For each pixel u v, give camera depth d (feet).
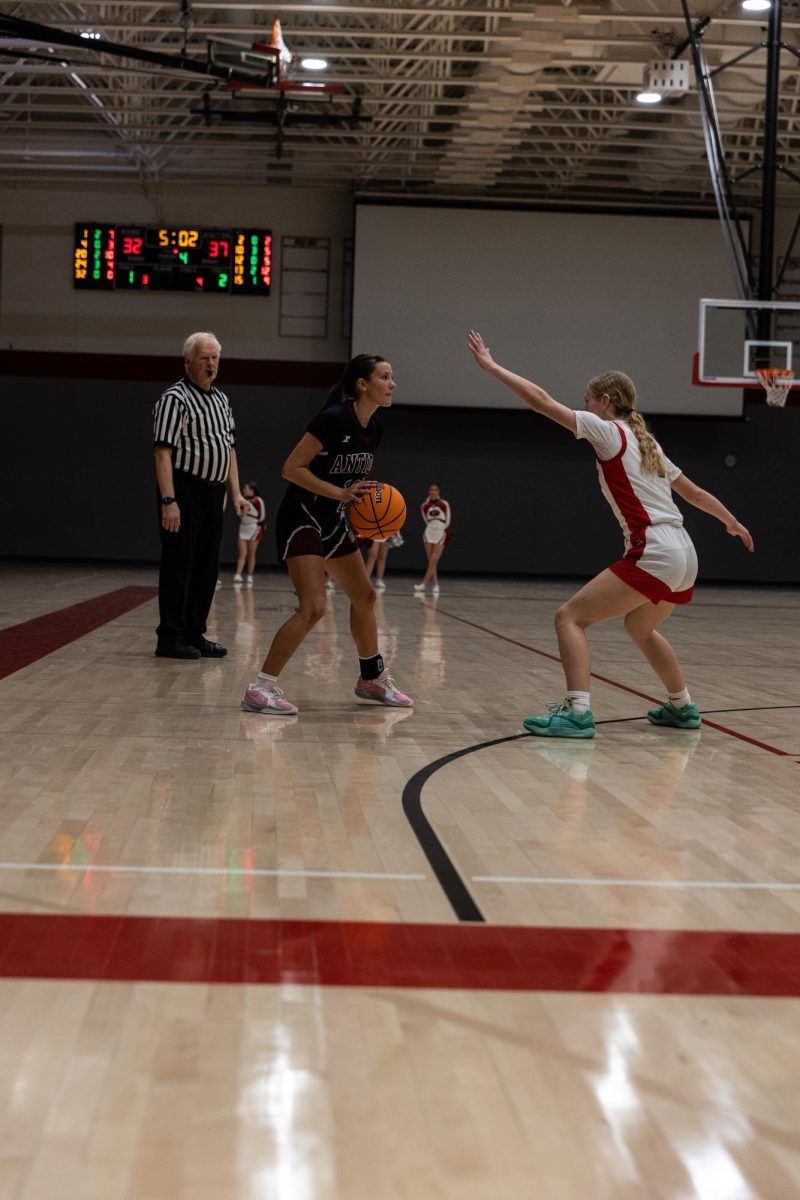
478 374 64.18
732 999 6.31
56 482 67.10
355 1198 4.29
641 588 14.76
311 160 60.13
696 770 12.98
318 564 15.74
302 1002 6.07
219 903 7.64
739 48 43.91
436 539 50.70
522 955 6.86
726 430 68.85
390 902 7.79
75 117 59.41
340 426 15.33
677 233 63.87
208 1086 5.10
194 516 21.66
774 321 64.75
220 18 44.39
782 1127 4.91
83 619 29.96
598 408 15.55
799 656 27.81
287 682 19.11
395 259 63.67
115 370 66.64
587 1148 4.69
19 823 9.53
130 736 13.73
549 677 21.33
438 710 16.84
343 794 11.11
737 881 8.59
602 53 45.50
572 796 11.37
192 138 59.57
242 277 66.18
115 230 65.67
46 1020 5.74
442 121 51.85
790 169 60.29
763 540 69.41
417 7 40.70
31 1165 4.43
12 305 66.08
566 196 65.36
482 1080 5.25
